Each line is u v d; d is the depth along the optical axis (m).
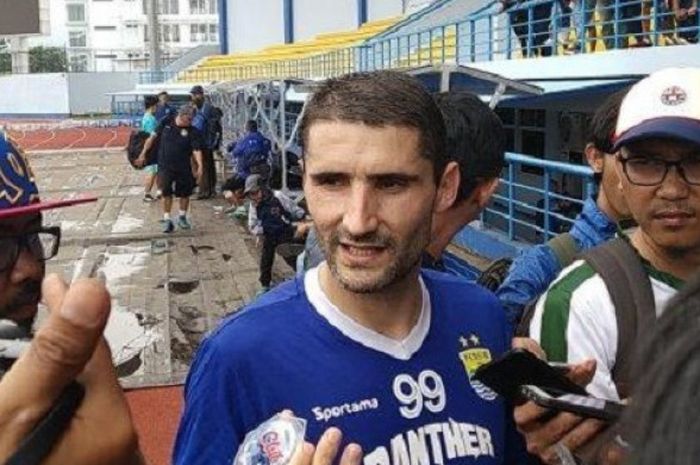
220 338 1.66
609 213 2.53
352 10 31.80
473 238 9.09
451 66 5.94
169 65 49.75
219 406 1.62
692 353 0.64
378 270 1.59
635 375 0.72
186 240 13.30
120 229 14.29
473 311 1.81
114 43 89.50
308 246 2.52
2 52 71.44
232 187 14.91
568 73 9.19
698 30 7.62
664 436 0.62
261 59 32.59
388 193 1.59
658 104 1.88
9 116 54.72
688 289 0.71
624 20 8.40
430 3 22.72
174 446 1.72
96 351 0.98
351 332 1.64
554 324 1.95
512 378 1.61
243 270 11.26
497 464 1.71
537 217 9.03
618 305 1.89
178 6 87.19
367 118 1.56
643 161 1.91
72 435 0.92
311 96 1.71
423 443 1.63
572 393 1.60
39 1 53.66
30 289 1.36
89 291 0.89
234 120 21.69
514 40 13.00
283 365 1.62
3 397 0.89
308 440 1.58
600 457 1.49
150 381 6.94
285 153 12.94
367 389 1.61
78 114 53.62
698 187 1.89
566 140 10.57
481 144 2.31
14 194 1.32
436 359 1.70
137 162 17.42
